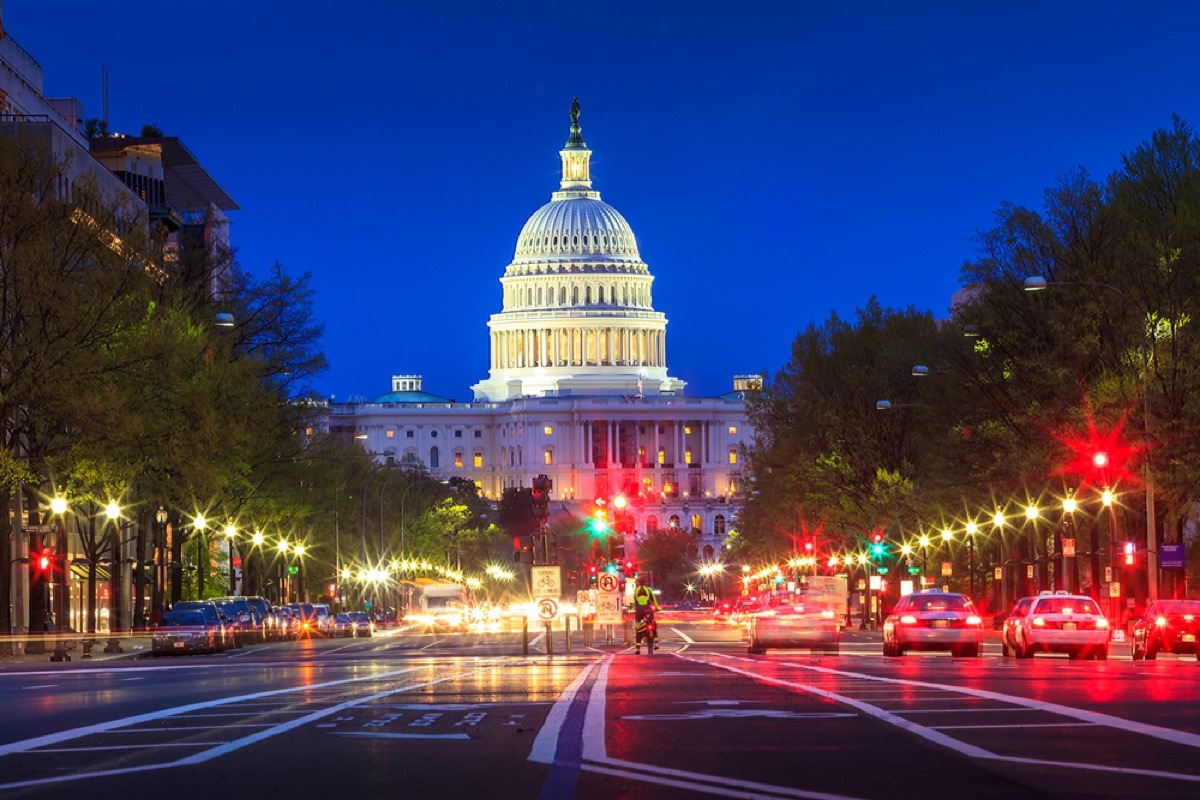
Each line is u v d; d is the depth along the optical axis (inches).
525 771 677.9
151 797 605.0
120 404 2278.5
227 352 2893.7
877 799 581.6
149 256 2554.1
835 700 1073.5
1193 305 2534.5
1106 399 2556.6
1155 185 2704.2
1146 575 2972.4
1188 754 717.9
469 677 1460.4
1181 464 2500.0
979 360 2874.0
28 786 640.4
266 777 666.8
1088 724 866.1
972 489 3201.3
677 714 964.6
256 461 3206.2
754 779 641.0
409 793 611.8
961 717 918.4
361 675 1551.4
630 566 3393.2
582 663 1817.2
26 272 2271.2
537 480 2271.2
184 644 2691.9
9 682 1535.4
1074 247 2652.6
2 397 2230.6
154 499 2726.4
